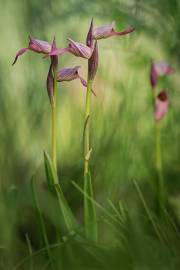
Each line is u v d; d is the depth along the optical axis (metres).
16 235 0.65
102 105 0.85
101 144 0.79
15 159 0.80
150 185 0.72
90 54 0.62
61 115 0.92
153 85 0.72
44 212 0.59
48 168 0.61
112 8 0.99
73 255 0.56
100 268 0.53
